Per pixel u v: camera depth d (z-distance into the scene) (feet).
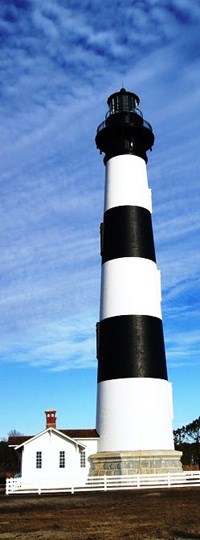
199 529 51.39
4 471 242.37
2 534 49.98
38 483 105.60
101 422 112.16
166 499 80.74
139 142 131.54
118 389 109.91
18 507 75.61
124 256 119.75
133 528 52.54
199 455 224.74
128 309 115.24
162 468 105.81
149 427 107.34
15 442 122.52
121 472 104.17
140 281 118.01
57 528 53.47
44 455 116.57
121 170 127.34
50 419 129.90
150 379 110.22
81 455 116.06
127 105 133.39
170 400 114.83
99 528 52.85
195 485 104.32
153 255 124.26
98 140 133.18
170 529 51.55
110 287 118.83
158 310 120.16
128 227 122.01
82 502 80.48
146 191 128.88
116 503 76.89
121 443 107.04
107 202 127.65
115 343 113.50
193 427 232.94
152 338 114.32
